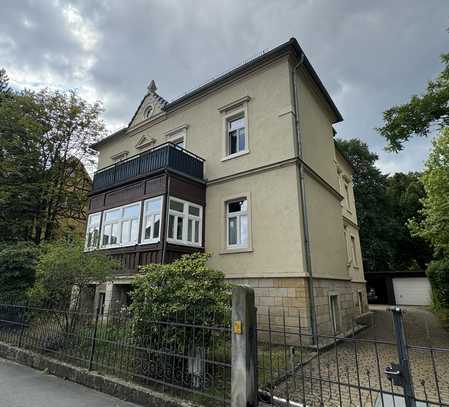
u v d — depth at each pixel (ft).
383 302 81.35
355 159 97.86
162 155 33.81
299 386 14.97
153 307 15.21
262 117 33.91
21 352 20.35
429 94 26.55
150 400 12.87
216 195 35.58
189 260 17.83
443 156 34.37
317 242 31.83
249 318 11.94
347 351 22.99
